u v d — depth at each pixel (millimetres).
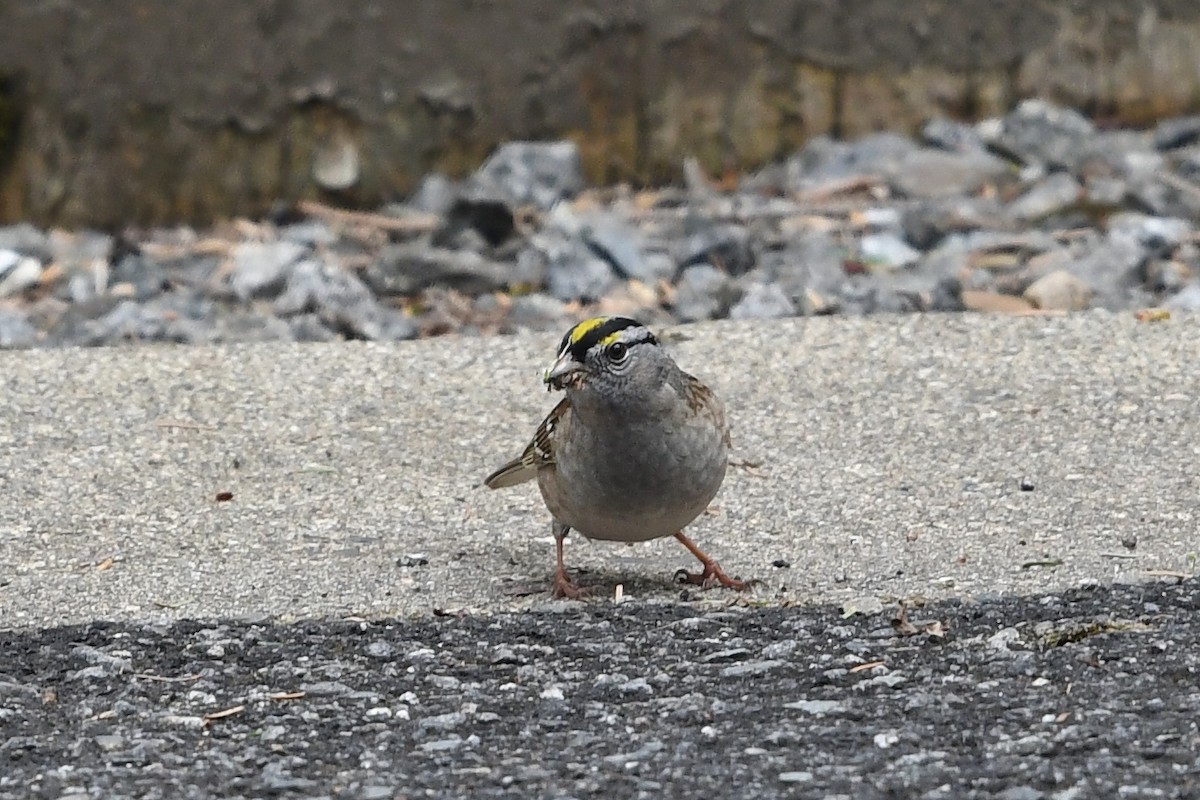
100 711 7898
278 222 17812
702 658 8414
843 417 12367
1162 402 12367
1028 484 11047
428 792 6902
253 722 7746
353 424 12492
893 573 9703
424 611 9344
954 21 19266
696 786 6863
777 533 10477
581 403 8977
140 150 17500
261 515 10953
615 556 10266
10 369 13602
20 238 17203
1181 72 19875
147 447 12102
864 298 15438
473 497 11258
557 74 18281
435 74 18016
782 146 19047
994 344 13695
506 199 17203
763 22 18719
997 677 7941
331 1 17641
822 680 8008
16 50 17188
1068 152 19016
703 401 9266
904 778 6848
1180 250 16750
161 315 15617
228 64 17531
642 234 17172
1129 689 7703
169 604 9508
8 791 6996
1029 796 6641
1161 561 9703
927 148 19047
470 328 15430
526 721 7676
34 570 10094
